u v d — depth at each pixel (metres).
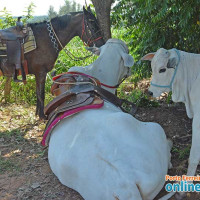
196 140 3.34
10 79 6.48
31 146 4.87
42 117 5.89
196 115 3.38
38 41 5.44
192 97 3.47
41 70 5.63
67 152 3.13
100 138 2.99
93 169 2.93
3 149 4.75
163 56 3.49
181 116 5.61
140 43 5.82
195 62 3.51
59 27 5.56
